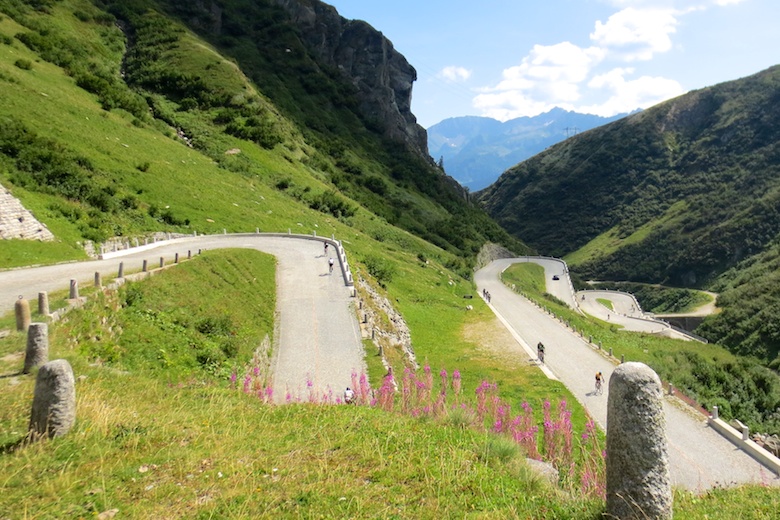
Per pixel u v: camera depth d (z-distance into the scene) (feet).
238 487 25.73
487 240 429.38
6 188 117.70
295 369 80.48
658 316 393.91
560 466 35.37
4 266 95.76
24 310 51.90
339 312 110.32
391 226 303.27
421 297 194.70
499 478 27.55
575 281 515.91
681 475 77.71
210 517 22.66
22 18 310.45
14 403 35.24
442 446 31.89
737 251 502.79
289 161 310.04
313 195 273.75
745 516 25.53
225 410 40.09
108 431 32.14
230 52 461.37
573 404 102.89
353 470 28.12
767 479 75.00
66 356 47.57
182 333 72.90
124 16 417.49
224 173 241.55
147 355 62.03
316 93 482.28
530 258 456.45
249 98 347.36
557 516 22.90
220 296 95.81
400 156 481.87
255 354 79.61
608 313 360.89
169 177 203.31
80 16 378.32
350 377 77.25
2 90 185.78
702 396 140.67
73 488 24.91
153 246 144.15
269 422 37.65
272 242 178.40
